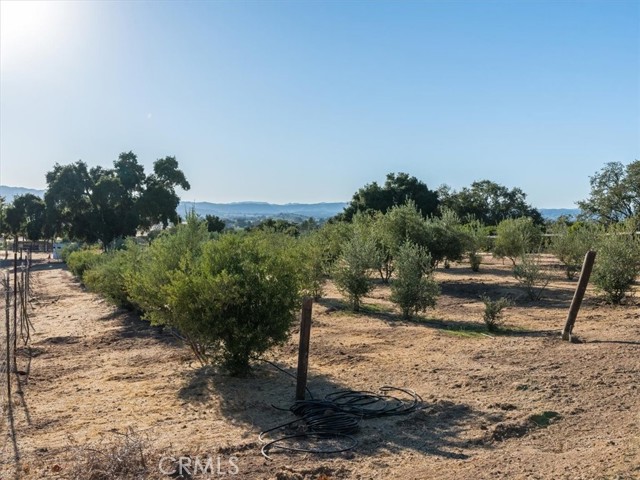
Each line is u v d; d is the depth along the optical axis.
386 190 48.47
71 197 56.50
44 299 23.83
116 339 12.80
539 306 15.39
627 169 51.50
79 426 6.62
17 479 5.07
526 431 6.11
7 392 8.08
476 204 65.00
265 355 10.01
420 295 13.66
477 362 8.99
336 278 15.49
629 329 11.09
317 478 4.96
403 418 6.58
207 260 8.88
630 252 14.80
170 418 6.87
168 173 58.78
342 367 9.15
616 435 5.81
